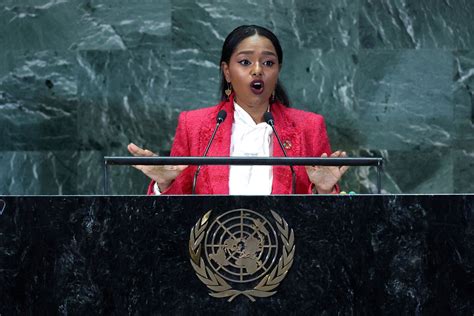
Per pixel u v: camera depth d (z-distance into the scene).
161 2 19.59
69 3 19.64
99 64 19.55
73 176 19.52
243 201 8.16
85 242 8.12
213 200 8.15
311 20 19.55
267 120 11.02
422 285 8.12
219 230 8.12
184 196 8.15
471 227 8.17
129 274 8.09
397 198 8.18
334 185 10.55
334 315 8.10
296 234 8.15
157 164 8.80
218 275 8.08
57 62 19.62
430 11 19.61
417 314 8.10
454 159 19.48
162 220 8.12
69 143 19.56
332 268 8.12
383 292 8.11
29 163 19.56
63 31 19.62
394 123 19.50
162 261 8.09
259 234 8.12
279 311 8.08
